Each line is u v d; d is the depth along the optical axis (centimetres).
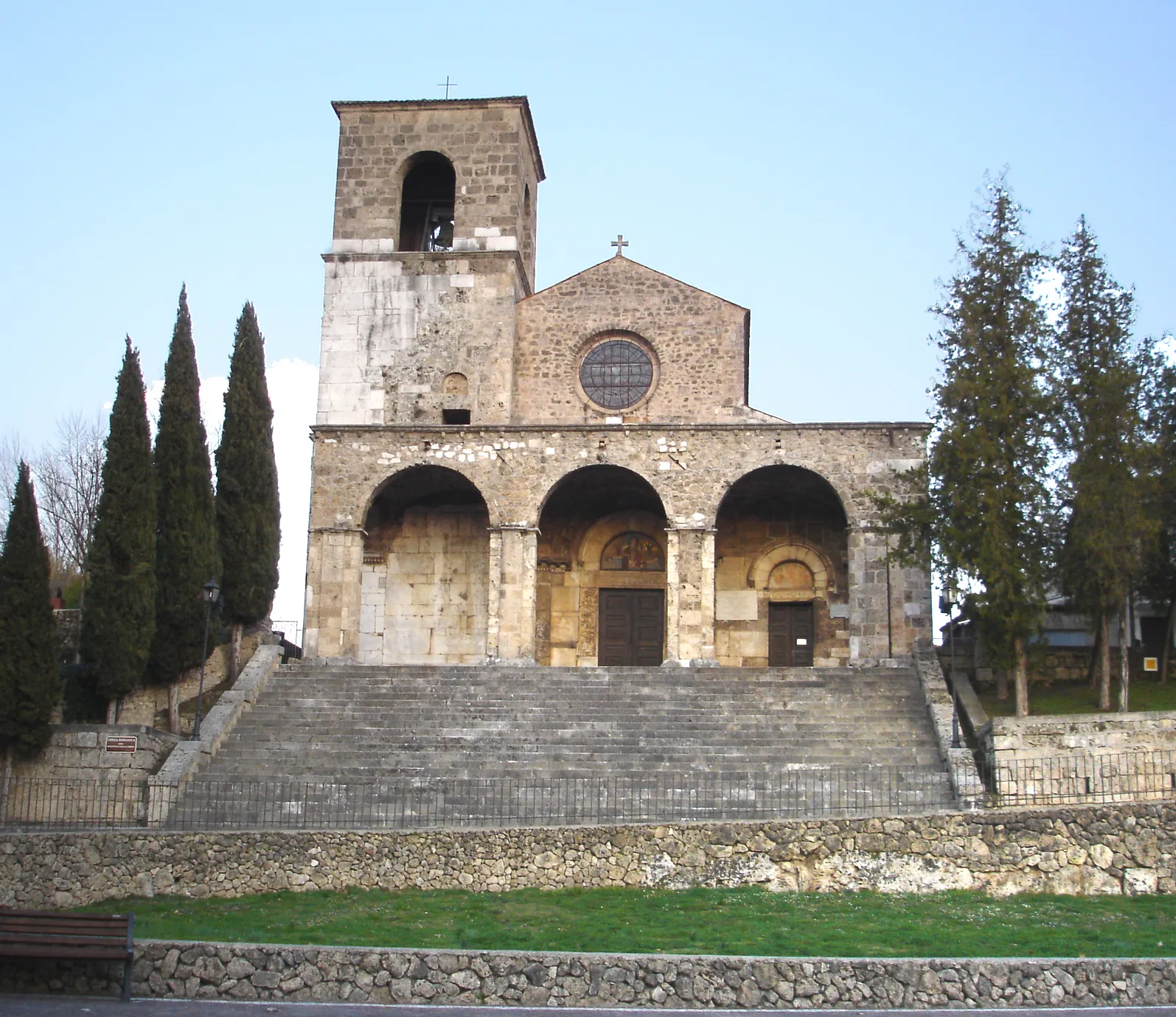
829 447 3888
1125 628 3219
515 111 4509
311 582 3938
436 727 3231
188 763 2950
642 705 3347
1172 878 2378
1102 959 1798
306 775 2983
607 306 4341
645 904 2306
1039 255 3494
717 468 3906
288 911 2281
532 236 4803
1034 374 3353
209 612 3219
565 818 2688
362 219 4475
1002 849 2417
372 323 4388
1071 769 2805
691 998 1775
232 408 3938
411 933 2097
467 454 3991
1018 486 3269
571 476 4059
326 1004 1770
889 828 2439
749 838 2452
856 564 3803
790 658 4203
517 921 2189
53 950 1789
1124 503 3197
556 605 4319
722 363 4256
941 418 3453
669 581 3844
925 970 1781
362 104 4541
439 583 4291
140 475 3372
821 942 2020
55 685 2995
